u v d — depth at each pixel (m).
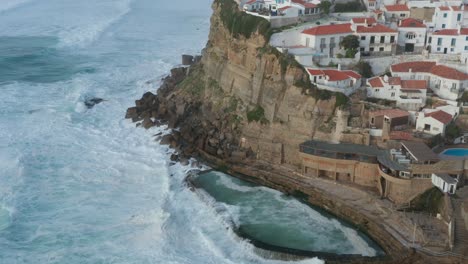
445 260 55.69
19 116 95.94
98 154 83.00
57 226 63.31
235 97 90.75
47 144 85.38
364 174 71.25
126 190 72.31
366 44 88.19
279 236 62.16
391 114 73.94
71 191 71.50
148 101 101.06
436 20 92.06
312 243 60.91
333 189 71.12
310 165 74.50
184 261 57.03
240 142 84.19
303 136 77.50
